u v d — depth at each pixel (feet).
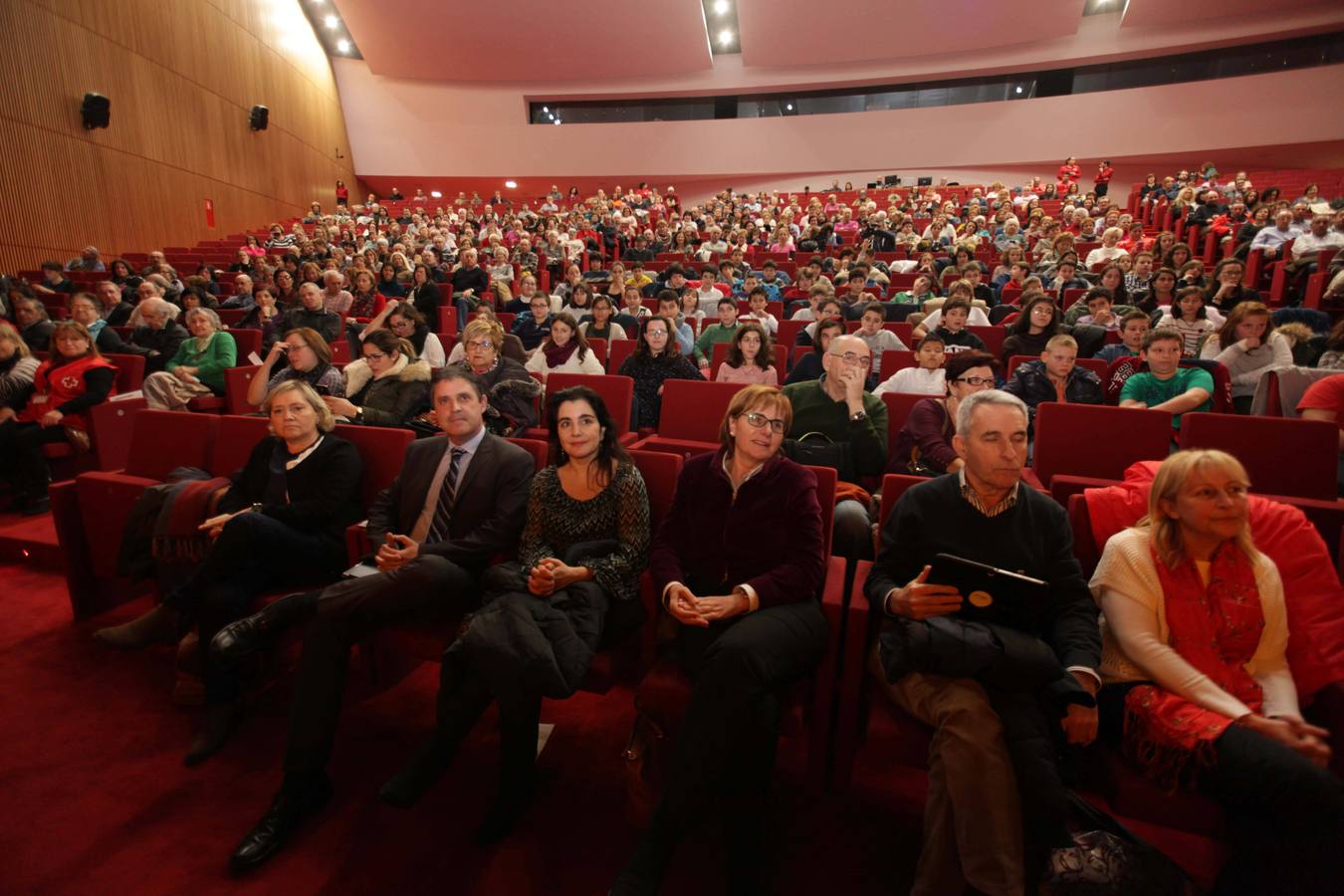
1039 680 4.56
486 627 5.36
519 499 6.95
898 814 5.69
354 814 5.60
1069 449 8.55
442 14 48.70
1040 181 53.72
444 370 7.22
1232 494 4.83
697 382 11.05
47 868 5.03
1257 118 48.44
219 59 40.73
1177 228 34.58
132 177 32.96
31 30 27.63
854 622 5.53
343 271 30.89
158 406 13.94
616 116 61.52
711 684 4.84
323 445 7.67
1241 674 4.96
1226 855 5.03
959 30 49.65
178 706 6.97
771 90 58.65
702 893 4.91
